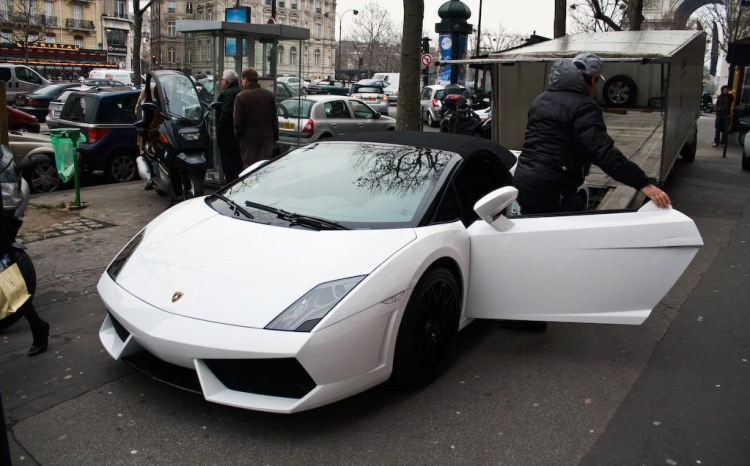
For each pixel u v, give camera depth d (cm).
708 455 298
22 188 448
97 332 421
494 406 338
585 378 374
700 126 2802
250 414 322
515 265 375
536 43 933
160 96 772
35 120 1490
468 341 424
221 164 933
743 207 911
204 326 292
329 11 9212
